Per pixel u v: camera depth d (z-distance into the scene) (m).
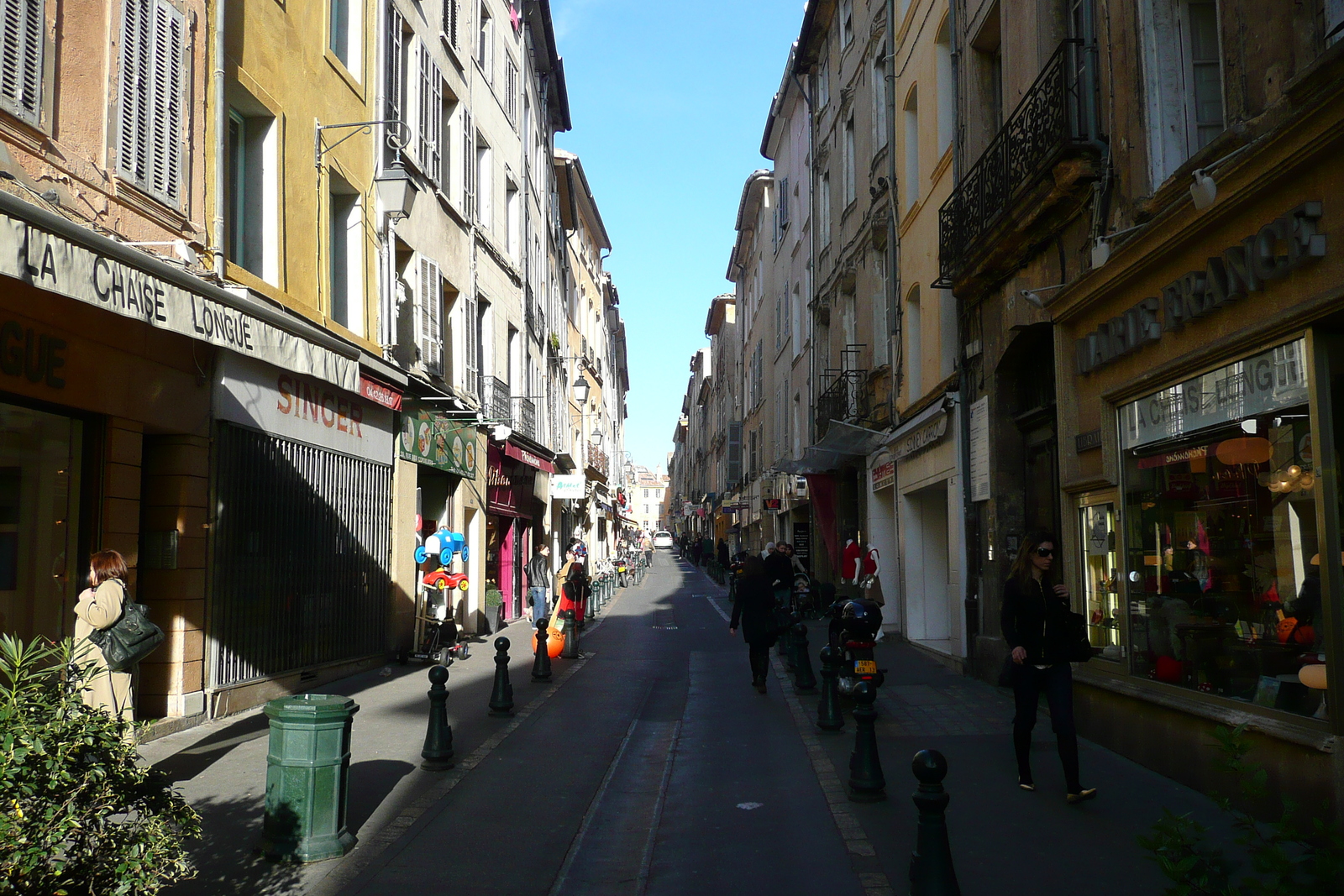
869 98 20.36
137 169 8.67
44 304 7.64
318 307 12.86
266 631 11.28
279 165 11.86
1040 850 5.71
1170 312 7.29
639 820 7.00
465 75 20.27
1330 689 5.57
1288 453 6.11
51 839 3.17
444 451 17.64
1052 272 10.08
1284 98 6.03
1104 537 8.77
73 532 8.38
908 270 17.08
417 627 15.62
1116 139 8.46
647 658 16.81
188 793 7.07
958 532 13.76
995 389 12.12
